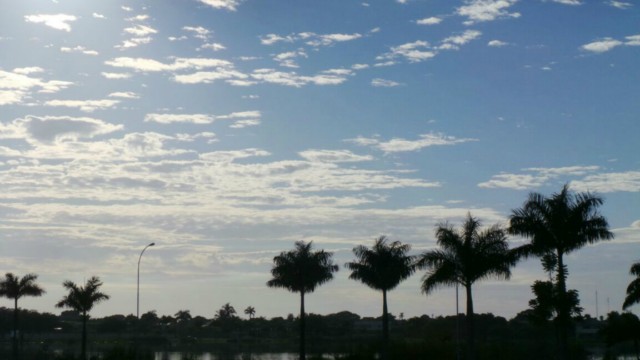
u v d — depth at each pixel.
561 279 49.47
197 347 136.00
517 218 49.06
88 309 83.50
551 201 48.69
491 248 55.19
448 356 80.06
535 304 58.09
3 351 90.69
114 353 81.62
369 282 74.81
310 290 81.31
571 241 48.31
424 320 161.38
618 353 97.31
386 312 75.94
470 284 55.97
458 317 68.94
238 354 107.56
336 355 86.50
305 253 81.00
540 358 76.50
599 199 48.53
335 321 185.88
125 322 182.12
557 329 59.12
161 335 172.00
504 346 81.38
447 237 55.34
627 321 74.25
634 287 60.47
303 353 81.00
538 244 48.88
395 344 85.62
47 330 160.62
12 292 85.06
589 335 117.38
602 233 48.16
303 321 81.50
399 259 74.44
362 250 75.12
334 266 81.50
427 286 55.72
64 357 80.81
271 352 116.50
